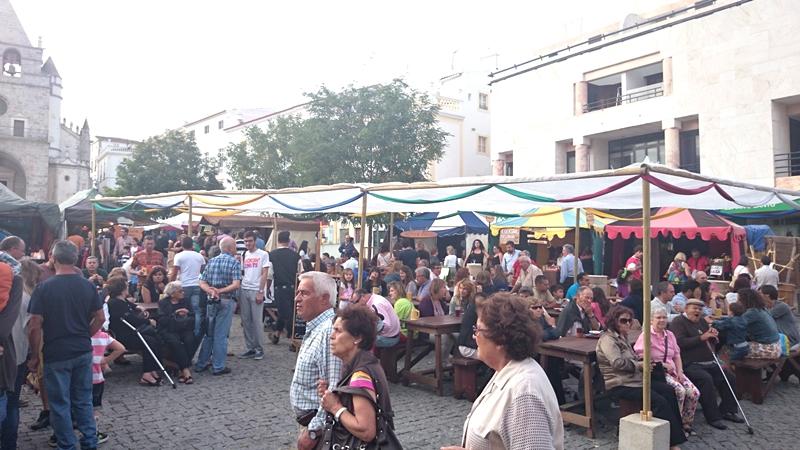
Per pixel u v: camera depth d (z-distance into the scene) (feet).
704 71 62.69
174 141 124.36
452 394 23.36
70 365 14.73
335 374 10.36
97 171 250.98
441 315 27.76
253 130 96.07
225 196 30.91
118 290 23.48
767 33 58.23
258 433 17.95
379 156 70.64
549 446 6.68
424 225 59.93
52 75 191.83
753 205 23.40
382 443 8.91
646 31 66.69
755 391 23.07
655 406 17.33
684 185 19.25
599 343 18.69
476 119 116.88
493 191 21.97
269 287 36.01
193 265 27.45
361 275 25.72
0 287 12.90
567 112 76.89
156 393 22.35
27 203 44.39
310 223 66.59
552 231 56.65
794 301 48.91
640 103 68.59
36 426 18.07
